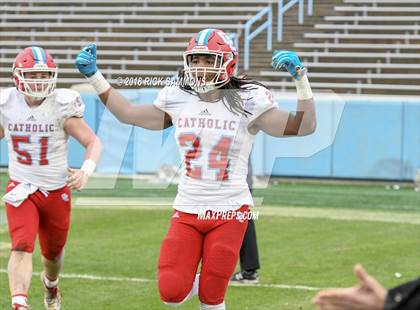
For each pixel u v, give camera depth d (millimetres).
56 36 33406
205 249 7793
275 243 14828
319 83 29547
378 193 22500
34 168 9383
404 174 24062
